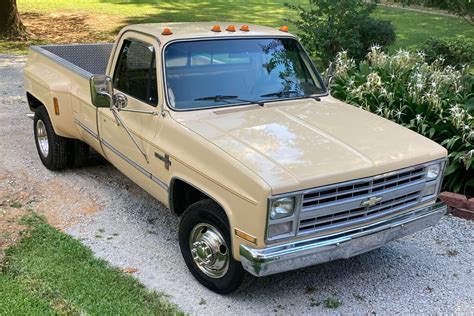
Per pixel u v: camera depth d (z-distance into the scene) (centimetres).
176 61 466
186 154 420
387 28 1380
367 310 417
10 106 949
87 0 2466
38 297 407
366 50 1370
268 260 359
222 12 2284
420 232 545
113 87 529
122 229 529
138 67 491
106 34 1753
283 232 367
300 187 360
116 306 400
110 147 539
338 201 381
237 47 499
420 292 444
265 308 414
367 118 485
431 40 1371
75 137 623
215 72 481
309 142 412
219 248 411
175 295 424
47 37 1680
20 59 1374
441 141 625
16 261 457
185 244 441
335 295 436
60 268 448
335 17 1333
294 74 524
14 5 1627
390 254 504
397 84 693
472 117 604
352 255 399
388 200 411
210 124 435
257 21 2084
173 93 456
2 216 540
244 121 443
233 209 376
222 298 424
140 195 607
